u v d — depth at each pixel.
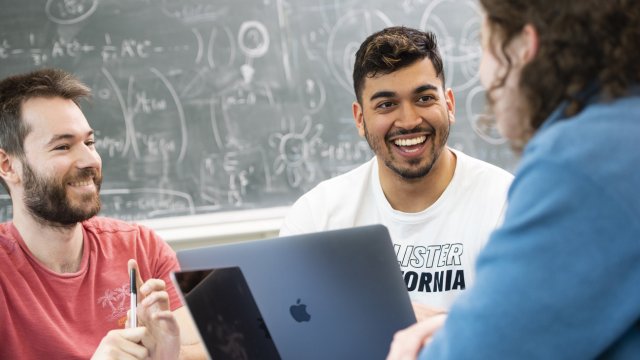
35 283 1.45
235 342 0.96
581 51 0.74
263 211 2.73
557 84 0.76
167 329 1.24
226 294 0.97
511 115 0.81
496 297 0.71
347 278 1.08
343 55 2.74
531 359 0.69
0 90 1.48
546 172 0.71
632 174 0.69
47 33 2.61
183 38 2.66
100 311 1.49
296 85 2.73
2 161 1.47
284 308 1.05
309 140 2.74
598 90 0.75
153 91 2.66
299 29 2.72
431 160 1.49
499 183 1.53
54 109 1.45
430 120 1.47
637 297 0.68
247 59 2.70
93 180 1.48
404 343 0.91
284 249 1.08
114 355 1.20
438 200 1.55
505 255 0.72
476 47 2.77
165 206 2.68
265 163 2.73
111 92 2.64
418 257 1.54
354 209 1.62
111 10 2.63
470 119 2.78
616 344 0.72
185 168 2.69
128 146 2.66
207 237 2.65
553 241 0.69
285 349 1.04
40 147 1.43
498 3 0.78
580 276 0.68
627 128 0.71
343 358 1.06
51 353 1.41
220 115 2.70
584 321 0.69
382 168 1.58
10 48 2.60
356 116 1.63
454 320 0.75
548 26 0.75
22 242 1.48
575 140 0.71
